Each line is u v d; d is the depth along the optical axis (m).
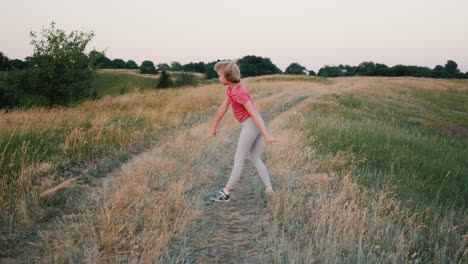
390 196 3.76
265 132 3.21
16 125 6.00
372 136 7.45
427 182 4.94
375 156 5.86
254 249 2.48
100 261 2.22
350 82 45.50
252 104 3.30
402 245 2.45
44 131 5.49
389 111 18.47
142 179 3.83
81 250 2.33
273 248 2.41
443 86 42.97
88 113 8.78
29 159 4.19
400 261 2.32
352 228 2.73
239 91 3.21
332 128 7.67
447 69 138.12
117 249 2.36
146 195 3.35
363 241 2.61
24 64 13.55
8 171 3.74
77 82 13.99
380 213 3.16
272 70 118.06
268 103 14.07
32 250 2.36
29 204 3.09
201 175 4.21
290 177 4.24
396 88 35.53
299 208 3.12
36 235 2.60
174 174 4.20
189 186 3.76
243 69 112.25
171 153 5.19
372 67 130.75
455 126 15.17
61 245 2.31
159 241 2.38
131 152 5.54
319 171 4.55
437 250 2.54
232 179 3.42
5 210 2.86
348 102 18.17
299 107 13.60
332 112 13.30
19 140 4.71
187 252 2.41
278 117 9.90
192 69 128.38
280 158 5.08
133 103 11.98
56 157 4.46
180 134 6.71
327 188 3.83
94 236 2.47
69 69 13.62
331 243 2.43
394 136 8.48
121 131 6.32
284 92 21.28
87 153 4.96
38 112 9.66
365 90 28.83
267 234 2.74
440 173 5.63
